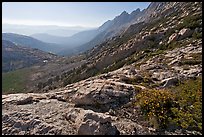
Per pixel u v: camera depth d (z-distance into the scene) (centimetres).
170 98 1555
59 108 1576
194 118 1426
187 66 2717
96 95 1612
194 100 1634
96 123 1271
